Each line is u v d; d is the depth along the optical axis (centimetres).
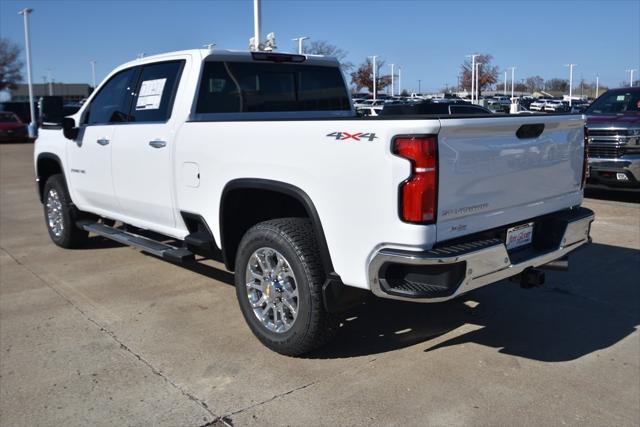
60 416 335
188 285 561
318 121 359
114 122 571
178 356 408
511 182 371
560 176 415
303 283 375
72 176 641
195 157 454
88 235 695
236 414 336
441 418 330
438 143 322
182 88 486
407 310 493
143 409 342
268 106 531
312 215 368
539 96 8462
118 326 462
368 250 342
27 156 2167
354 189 342
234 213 439
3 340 437
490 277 350
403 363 397
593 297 524
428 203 322
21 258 667
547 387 365
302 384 368
